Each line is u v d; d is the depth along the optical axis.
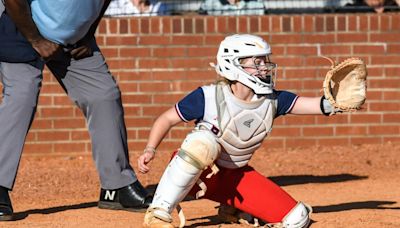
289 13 29.89
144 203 17.80
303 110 15.11
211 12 29.06
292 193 20.75
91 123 17.98
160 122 14.95
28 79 17.19
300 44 27.69
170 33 27.47
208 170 15.28
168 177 14.98
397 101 28.02
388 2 29.86
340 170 24.81
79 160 27.16
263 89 14.62
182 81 27.55
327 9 29.91
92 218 17.19
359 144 28.08
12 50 16.97
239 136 14.81
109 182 18.03
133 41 27.39
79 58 17.62
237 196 15.30
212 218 16.89
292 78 27.69
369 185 22.11
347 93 14.77
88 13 16.52
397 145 27.98
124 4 29.11
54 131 27.47
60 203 19.67
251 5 29.03
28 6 16.47
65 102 27.44
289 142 27.88
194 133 14.78
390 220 16.52
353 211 17.62
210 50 27.55
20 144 17.17
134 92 27.47
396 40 27.97
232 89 14.85
